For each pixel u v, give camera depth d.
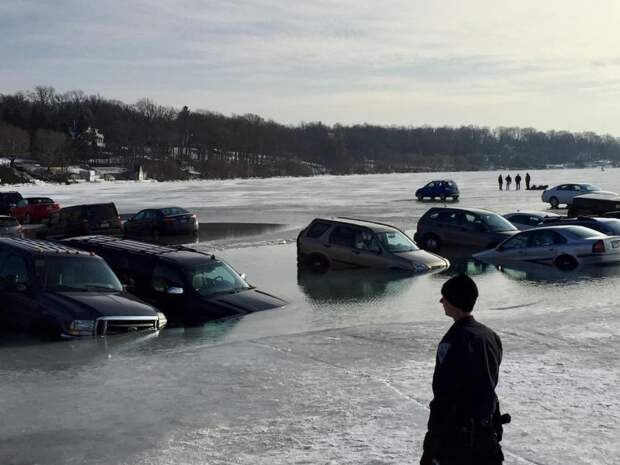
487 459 4.24
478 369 4.21
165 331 12.62
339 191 83.12
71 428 7.25
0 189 98.69
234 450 6.61
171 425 7.33
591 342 11.05
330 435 6.97
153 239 30.20
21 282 12.67
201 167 192.38
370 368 9.59
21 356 10.48
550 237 21.23
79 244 16.39
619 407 7.79
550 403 7.95
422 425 7.23
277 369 9.55
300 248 21.59
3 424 7.36
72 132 184.38
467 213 25.72
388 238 20.81
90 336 11.79
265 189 95.00
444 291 4.45
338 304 15.41
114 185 124.69
